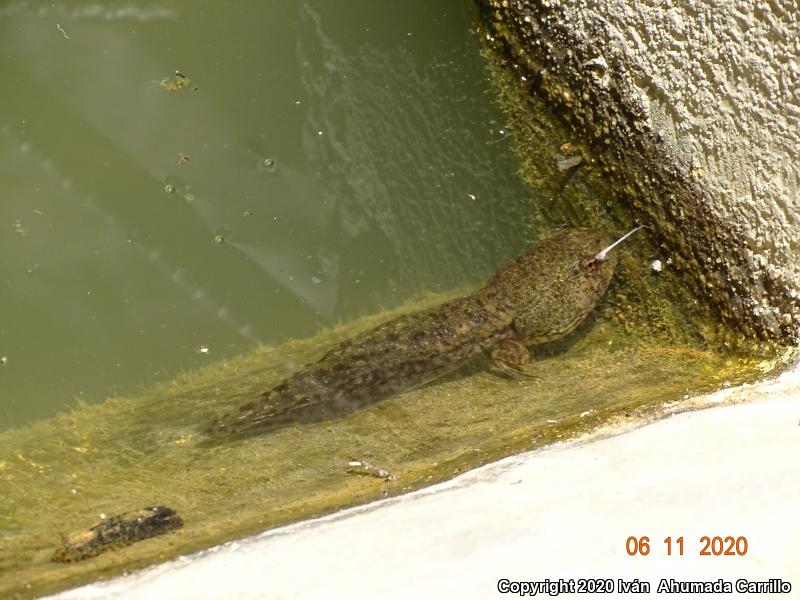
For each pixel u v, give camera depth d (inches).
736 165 175.2
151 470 170.9
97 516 151.6
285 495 151.6
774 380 156.4
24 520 153.3
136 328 214.7
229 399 193.3
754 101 173.9
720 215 176.4
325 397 190.2
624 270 203.3
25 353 209.0
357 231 228.7
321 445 174.6
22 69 241.8
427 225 228.5
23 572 131.6
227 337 213.8
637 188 195.2
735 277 173.9
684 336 187.5
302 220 229.9
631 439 145.6
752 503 122.0
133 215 227.5
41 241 222.8
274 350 209.9
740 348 172.6
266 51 247.9
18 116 235.6
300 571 120.6
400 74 242.7
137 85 242.8
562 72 209.5
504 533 124.3
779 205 169.0
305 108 241.3
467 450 156.9
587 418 156.2
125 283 220.7
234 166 234.5
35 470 175.0
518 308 205.6
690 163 181.6
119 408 198.4
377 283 223.3
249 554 126.6
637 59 190.5
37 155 231.8
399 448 167.3
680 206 184.4
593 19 199.2
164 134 236.8
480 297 208.5
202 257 224.4
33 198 227.1
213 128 238.4
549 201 221.0
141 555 132.1
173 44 248.2
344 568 120.7
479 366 201.6
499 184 228.7
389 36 246.4
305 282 222.7
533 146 223.3
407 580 116.5
